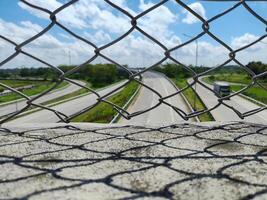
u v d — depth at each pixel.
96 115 29.86
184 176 1.51
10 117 2.25
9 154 1.77
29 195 1.32
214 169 1.60
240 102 41.06
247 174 1.55
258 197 1.34
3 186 1.40
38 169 1.57
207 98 41.00
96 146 1.90
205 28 2.12
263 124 2.48
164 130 2.26
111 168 1.59
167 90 53.97
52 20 1.97
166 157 1.75
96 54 2.10
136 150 1.85
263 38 2.17
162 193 1.35
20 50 1.98
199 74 2.26
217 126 2.38
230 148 1.90
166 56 2.17
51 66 2.07
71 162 1.66
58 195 1.33
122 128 2.30
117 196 1.33
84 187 1.40
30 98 2.16
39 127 2.30
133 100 45.78
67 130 2.23
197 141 2.03
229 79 56.84
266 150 1.88
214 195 1.34
